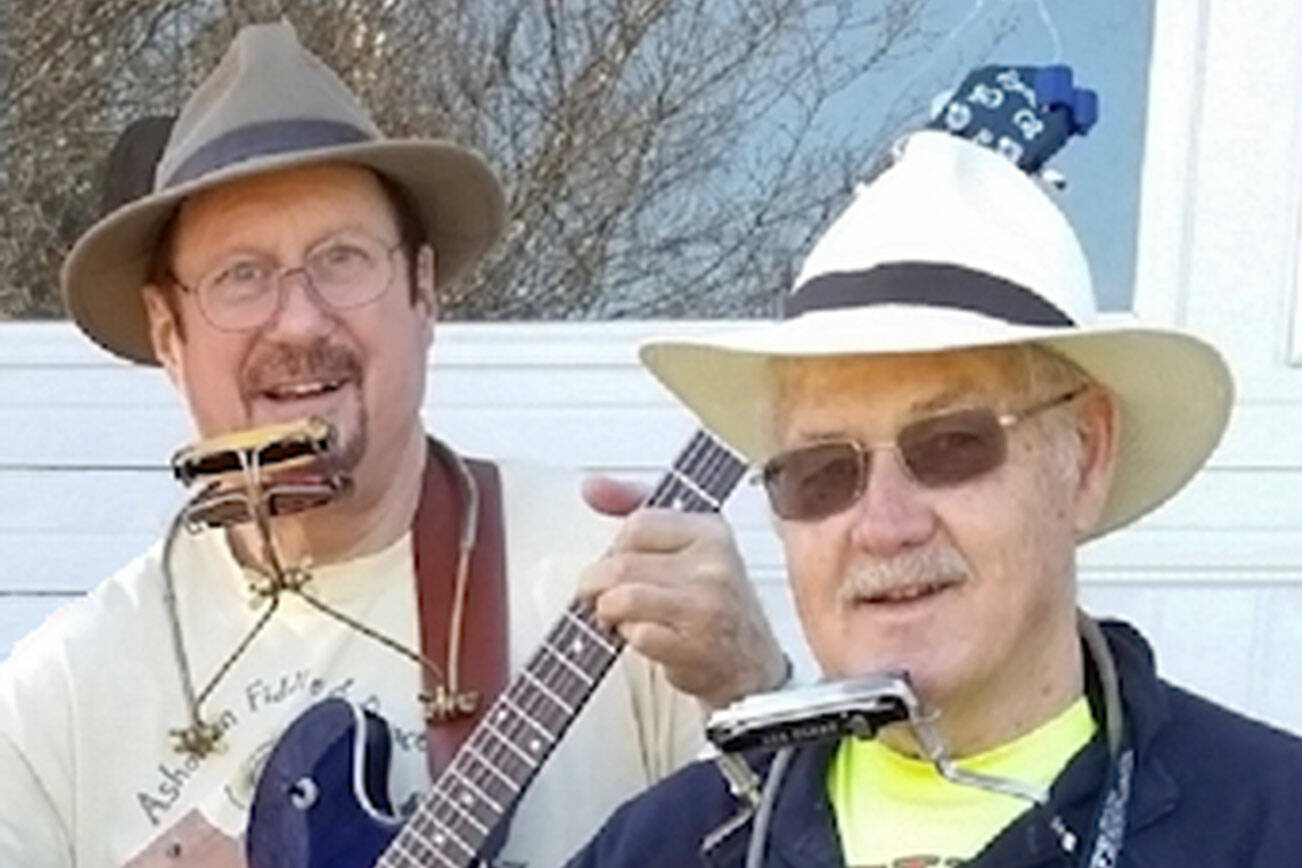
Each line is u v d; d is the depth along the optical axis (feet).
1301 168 10.21
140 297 7.70
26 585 11.52
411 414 7.11
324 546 7.06
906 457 4.72
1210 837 4.62
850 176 11.12
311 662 7.02
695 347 5.29
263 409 6.98
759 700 4.66
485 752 6.51
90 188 11.82
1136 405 5.09
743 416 5.81
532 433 11.14
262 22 11.74
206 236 6.97
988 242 4.83
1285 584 10.29
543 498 7.34
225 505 6.77
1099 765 4.75
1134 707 4.82
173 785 7.01
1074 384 4.90
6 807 7.01
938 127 5.72
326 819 6.55
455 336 11.16
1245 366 10.30
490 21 11.47
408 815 6.70
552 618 7.08
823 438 4.79
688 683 6.37
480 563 7.14
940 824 4.84
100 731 7.04
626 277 11.35
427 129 11.60
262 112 7.00
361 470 6.95
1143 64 10.52
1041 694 4.85
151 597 7.20
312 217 6.93
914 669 4.71
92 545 11.50
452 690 6.93
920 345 4.56
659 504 6.50
